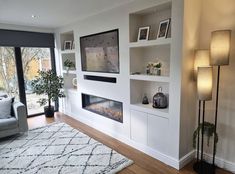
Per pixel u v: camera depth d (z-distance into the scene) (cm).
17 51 445
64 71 472
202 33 242
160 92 282
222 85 233
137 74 289
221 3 224
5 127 330
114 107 348
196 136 251
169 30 247
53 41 494
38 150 299
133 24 285
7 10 308
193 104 255
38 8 300
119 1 273
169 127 247
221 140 242
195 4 229
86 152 289
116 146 310
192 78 243
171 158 250
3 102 352
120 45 300
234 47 218
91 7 300
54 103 529
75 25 403
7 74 443
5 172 243
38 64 488
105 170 242
